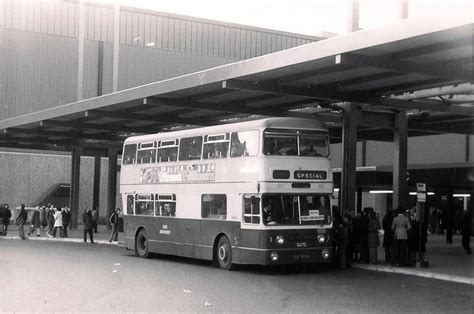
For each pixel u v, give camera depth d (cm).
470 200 4241
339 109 2547
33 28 5612
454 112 2573
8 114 5491
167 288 1683
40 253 2772
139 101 2750
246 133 2086
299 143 2069
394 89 2262
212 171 2223
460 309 1384
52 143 4400
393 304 1441
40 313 1265
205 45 6128
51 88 5644
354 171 2494
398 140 2770
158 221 2517
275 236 1998
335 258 2298
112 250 3012
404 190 2777
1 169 5559
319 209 2083
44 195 5675
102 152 4634
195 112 3036
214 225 2200
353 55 1769
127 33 5872
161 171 2520
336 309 1359
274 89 2219
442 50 1680
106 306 1362
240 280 1886
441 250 3009
